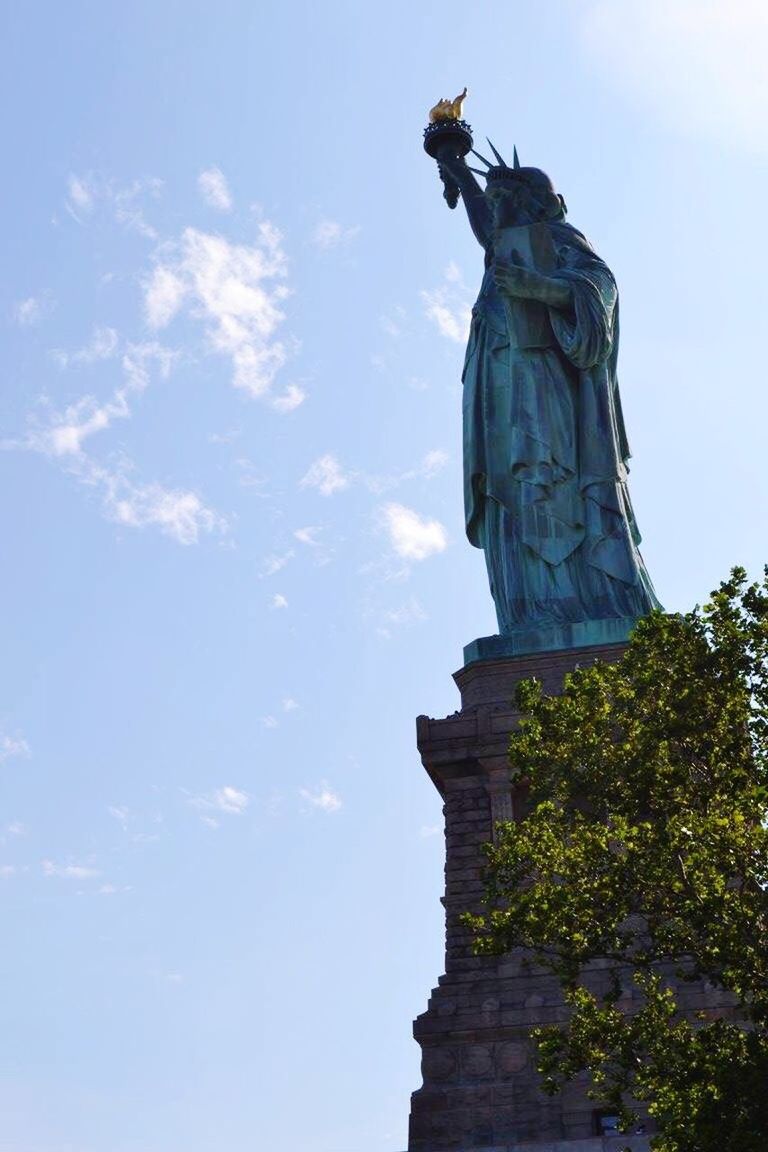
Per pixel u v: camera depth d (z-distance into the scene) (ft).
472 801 279.69
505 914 187.21
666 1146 175.63
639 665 191.83
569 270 316.40
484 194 330.54
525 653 288.71
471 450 313.94
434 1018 259.19
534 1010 256.52
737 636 187.52
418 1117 252.21
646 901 184.75
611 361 319.68
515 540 302.66
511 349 313.73
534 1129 247.09
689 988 249.96
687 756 188.75
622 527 303.07
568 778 189.98
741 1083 167.94
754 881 180.86
